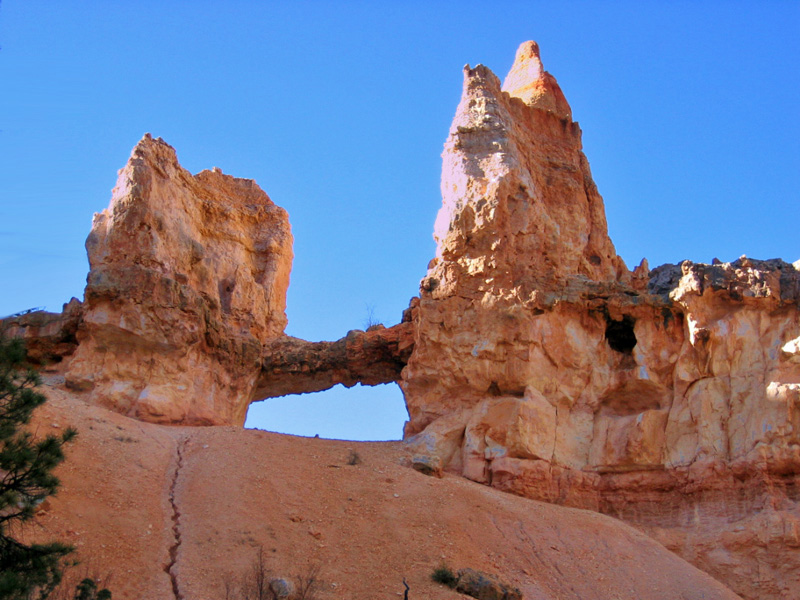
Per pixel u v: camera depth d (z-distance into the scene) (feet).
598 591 88.74
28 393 71.05
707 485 108.37
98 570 76.38
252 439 110.93
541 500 110.42
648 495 111.45
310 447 112.68
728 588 97.30
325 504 95.04
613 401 119.44
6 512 76.59
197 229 145.89
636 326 120.16
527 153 137.18
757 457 106.93
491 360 118.62
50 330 131.13
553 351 119.65
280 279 154.40
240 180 159.33
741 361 113.80
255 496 93.66
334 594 79.05
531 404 115.03
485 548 91.61
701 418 111.96
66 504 84.74
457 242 125.18
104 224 133.49
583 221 137.59
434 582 82.89
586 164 144.66
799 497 104.83
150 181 132.98
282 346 141.59
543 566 91.04
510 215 125.90
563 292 122.11
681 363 115.85
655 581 92.68
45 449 70.90
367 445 117.91
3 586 60.03
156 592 75.41
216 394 131.75
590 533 99.60
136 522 85.71
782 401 108.37
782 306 115.03
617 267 141.90
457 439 117.19
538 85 148.97
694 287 116.37
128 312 124.16
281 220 158.40
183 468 99.35
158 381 124.47
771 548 100.22
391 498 98.12
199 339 130.31
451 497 100.17
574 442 116.26
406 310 138.10
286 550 84.89
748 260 118.42
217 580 78.33
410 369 124.77
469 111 133.80
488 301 120.67
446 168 131.34
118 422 107.96
